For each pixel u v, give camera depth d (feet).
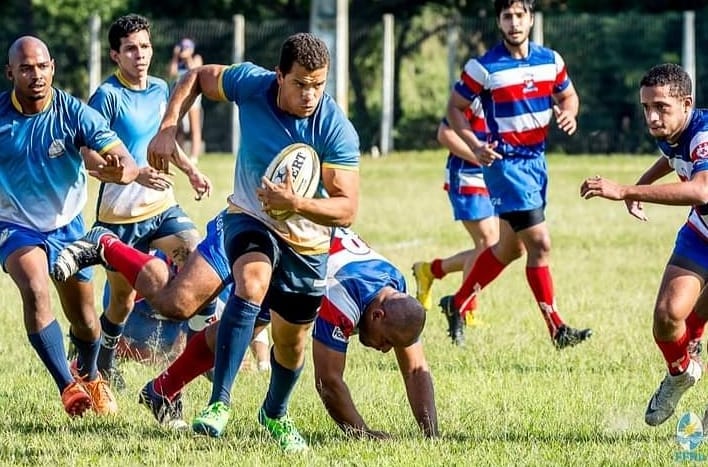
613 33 301.43
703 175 61.36
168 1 341.21
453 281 124.47
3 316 98.68
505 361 85.76
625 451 60.39
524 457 59.00
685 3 327.26
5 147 66.49
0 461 58.13
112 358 78.18
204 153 300.81
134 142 79.71
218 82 60.90
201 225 161.17
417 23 322.14
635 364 84.12
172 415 65.67
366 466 57.21
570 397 73.56
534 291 90.48
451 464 57.57
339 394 63.16
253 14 352.49
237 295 58.08
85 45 307.78
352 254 63.10
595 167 263.08
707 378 79.66
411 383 64.28
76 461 57.98
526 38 92.94
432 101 321.73
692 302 63.10
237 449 60.18
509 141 91.97
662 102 62.90
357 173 59.26
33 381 77.71
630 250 145.48
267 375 81.30
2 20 312.09
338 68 265.13
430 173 261.24
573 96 94.94
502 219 92.27
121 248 62.59
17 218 67.46
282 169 58.49
